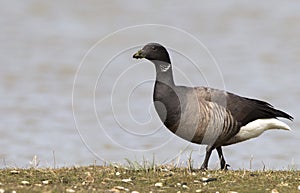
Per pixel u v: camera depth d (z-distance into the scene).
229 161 20.31
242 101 14.02
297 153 21.38
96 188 11.57
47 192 11.05
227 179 12.30
